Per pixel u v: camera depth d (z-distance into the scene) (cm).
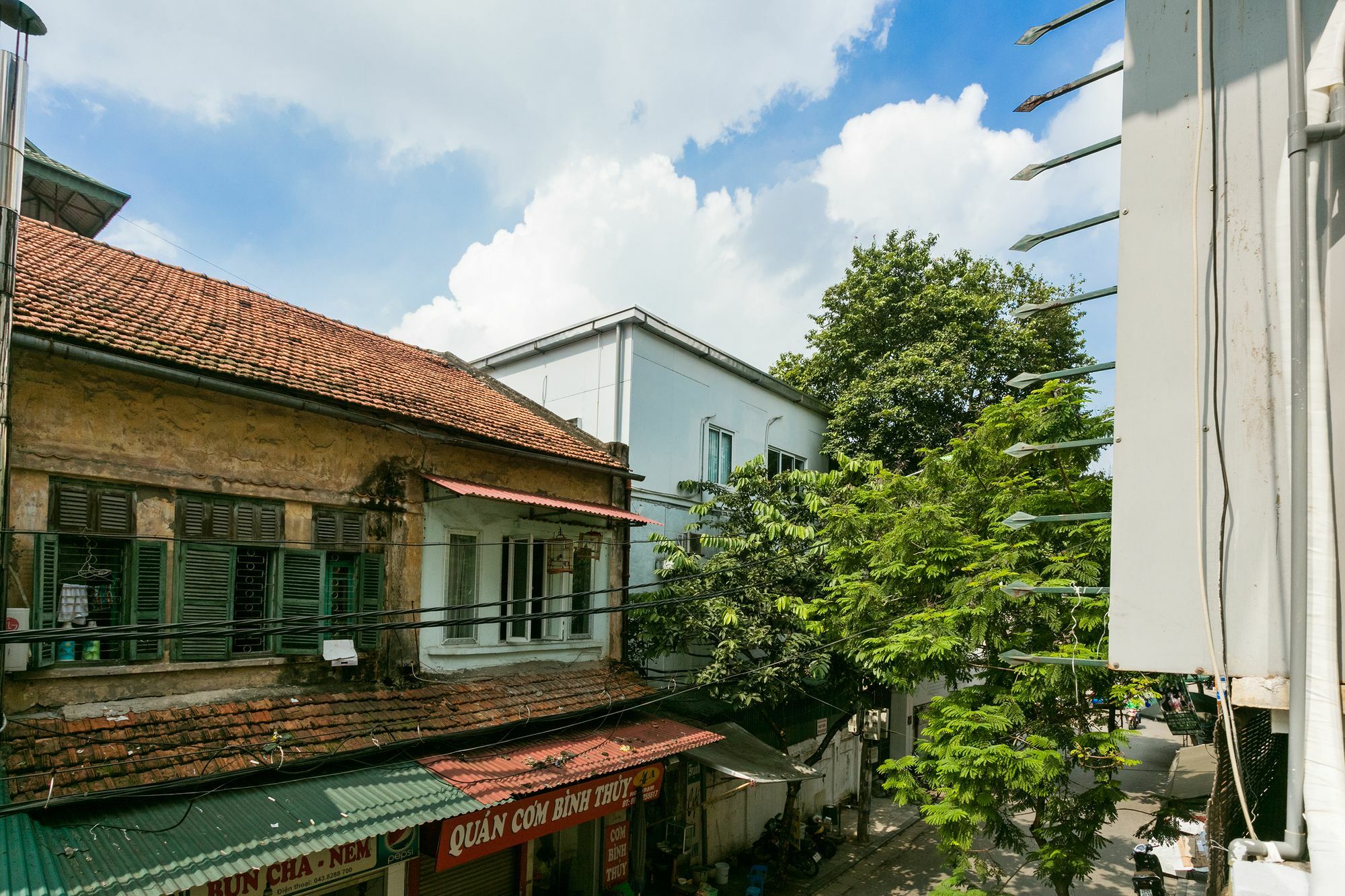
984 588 855
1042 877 917
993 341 1925
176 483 762
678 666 1473
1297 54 269
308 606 858
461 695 967
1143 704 932
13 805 569
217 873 598
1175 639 289
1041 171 363
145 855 596
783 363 2639
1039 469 1060
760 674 1213
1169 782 1548
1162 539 298
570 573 1195
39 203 1266
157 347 761
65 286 814
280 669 831
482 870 1033
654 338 1553
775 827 1466
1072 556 875
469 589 1056
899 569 1014
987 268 2106
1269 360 277
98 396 714
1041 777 788
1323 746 235
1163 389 305
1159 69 322
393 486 961
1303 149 265
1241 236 289
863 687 1427
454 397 1198
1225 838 325
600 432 1516
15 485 659
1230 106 298
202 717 742
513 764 897
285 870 752
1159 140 319
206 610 774
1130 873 1473
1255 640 271
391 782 784
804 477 1448
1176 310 305
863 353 2095
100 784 629
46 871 548
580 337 1579
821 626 1171
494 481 1092
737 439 1781
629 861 1237
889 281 2098
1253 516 275
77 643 692
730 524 1509
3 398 602
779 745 1441
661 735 1099
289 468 857
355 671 898
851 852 1614
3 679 618
